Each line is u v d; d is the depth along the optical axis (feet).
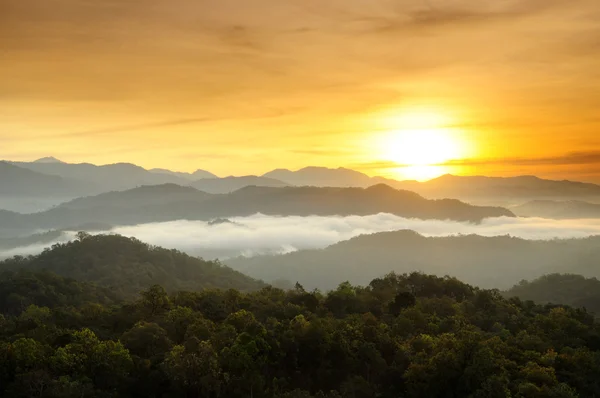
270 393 266.36
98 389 251.39
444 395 261.24
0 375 255.29
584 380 262.47
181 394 260.83
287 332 299.79
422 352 285.64
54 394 237.45
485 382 245.24
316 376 288.71
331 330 308.81
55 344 290.35
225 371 266.98
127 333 312.71
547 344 302.45
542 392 240.53
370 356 290.97
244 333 278.26
